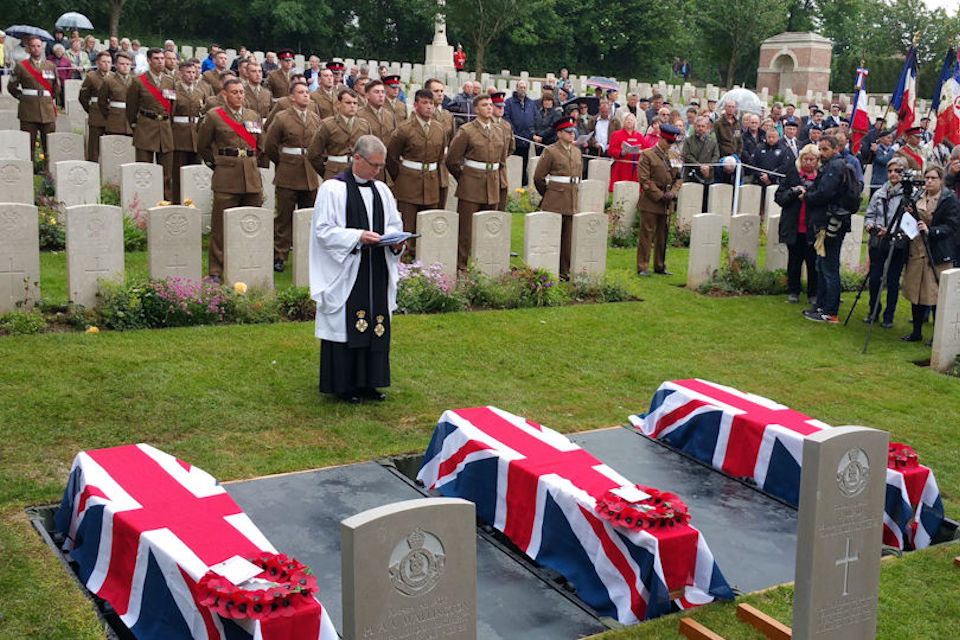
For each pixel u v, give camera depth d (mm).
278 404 8281
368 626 3795
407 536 3846
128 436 7344
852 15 63375
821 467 4555
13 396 7852
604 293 13000
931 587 5992
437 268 11797
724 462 7605
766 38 54812
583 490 5855
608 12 57344
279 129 12766
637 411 8883
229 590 4395
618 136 19188
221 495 5566
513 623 5332
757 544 6477
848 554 4766
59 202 13664
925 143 21938
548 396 9109
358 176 8125
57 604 5043
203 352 9383
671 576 5457
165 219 10609
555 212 13297
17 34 27000
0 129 18250
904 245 11523
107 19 49156
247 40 52781
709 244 13898
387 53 54625
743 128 18672
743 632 5281
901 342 11828
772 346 11336
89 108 17438
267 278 11539
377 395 8625
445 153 13844
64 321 10000
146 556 4930
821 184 12234
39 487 6418
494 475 6426
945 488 7547
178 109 15219
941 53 56375
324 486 6820
